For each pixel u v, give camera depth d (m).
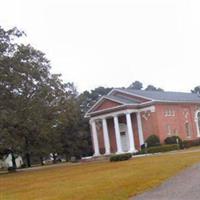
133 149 59.59
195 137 66.88
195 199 13.41
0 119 37.97
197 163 24.17
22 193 19.53
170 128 62.19
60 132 60.59
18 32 41.72
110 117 64.00
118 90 64.12
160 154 45.09
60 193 17.30
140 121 61.59
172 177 19.19
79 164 46.31
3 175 40.22
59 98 49.53
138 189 16.36
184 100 66.00
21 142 43.75
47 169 42.94
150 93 64.88
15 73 39.59
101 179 20.95
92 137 67.12
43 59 46.22
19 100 40.84
